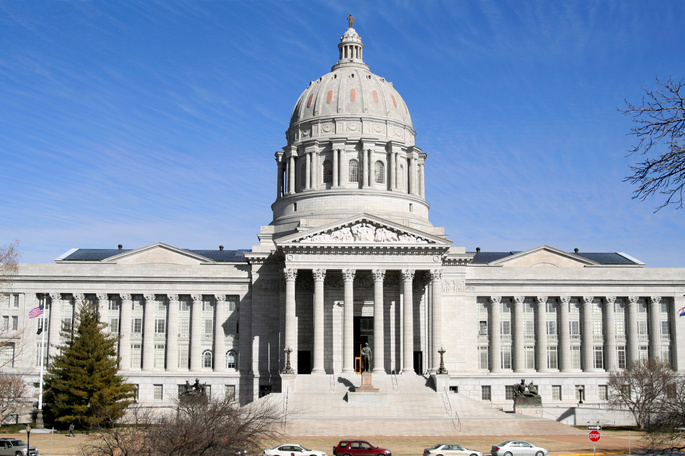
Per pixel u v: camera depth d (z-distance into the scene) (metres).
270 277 125.06
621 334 129.62
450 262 126.19
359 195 136.88
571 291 128.75
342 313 123.00
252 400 121.81
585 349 128.25
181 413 70.25
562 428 95.56
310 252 116.62
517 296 128.00
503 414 102.12
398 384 110.88
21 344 122.44
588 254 154.50
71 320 126.31
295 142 145.00
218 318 125.69
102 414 92.88
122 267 126.44
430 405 103.56
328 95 145.25
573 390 126.62
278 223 140.75
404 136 145.88
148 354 124.56
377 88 147.12
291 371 108.88
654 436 71.12
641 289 129.38
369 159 140.00
